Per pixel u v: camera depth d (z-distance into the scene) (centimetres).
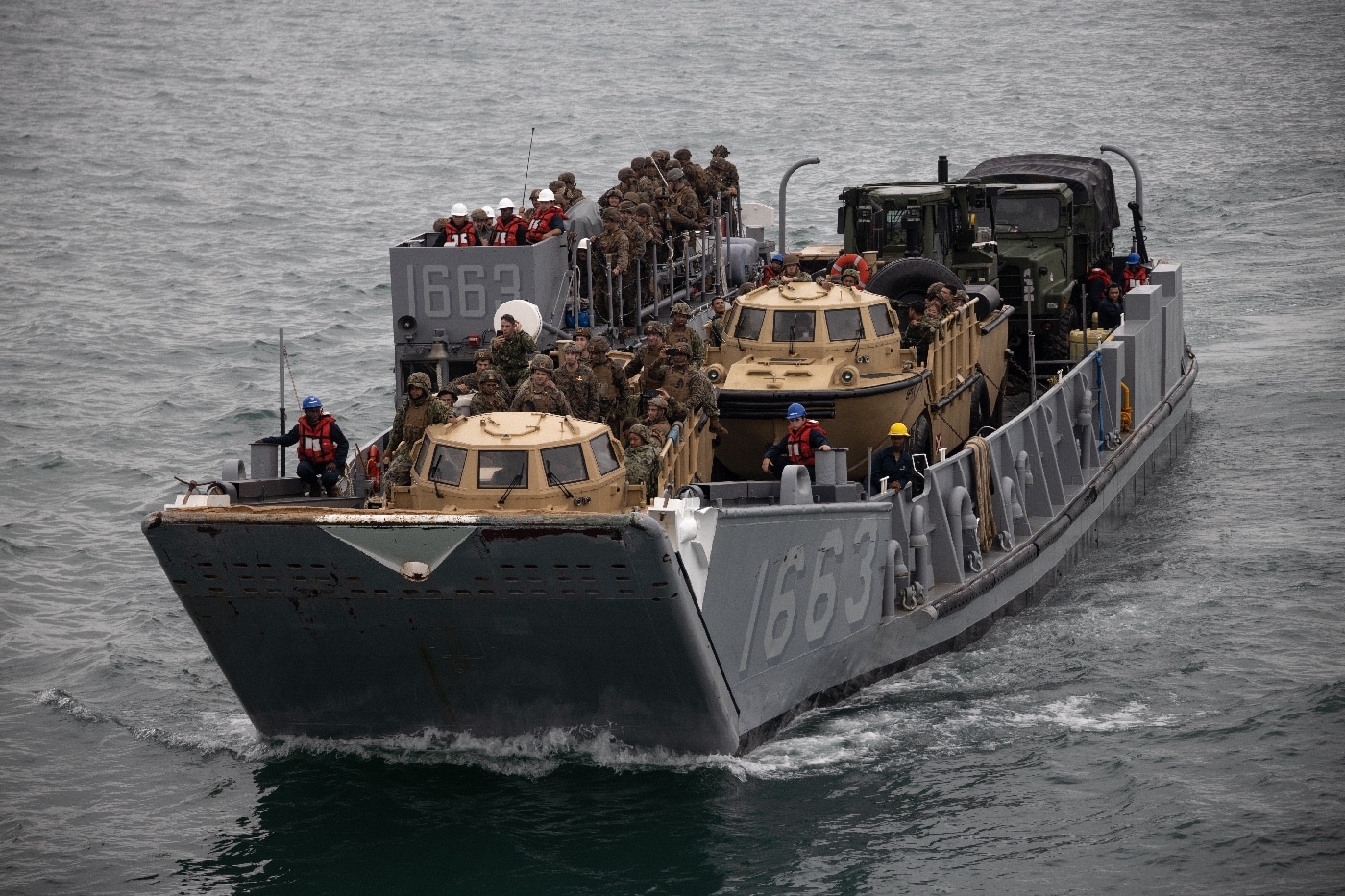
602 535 2880
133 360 6750
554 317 4219
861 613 3656
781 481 3397
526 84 17138
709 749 3306
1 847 3053
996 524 4247
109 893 2908
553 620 3053
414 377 3369
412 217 10162
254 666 3275
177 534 3028
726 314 4269
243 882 2944
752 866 2961
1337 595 4181
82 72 18612
